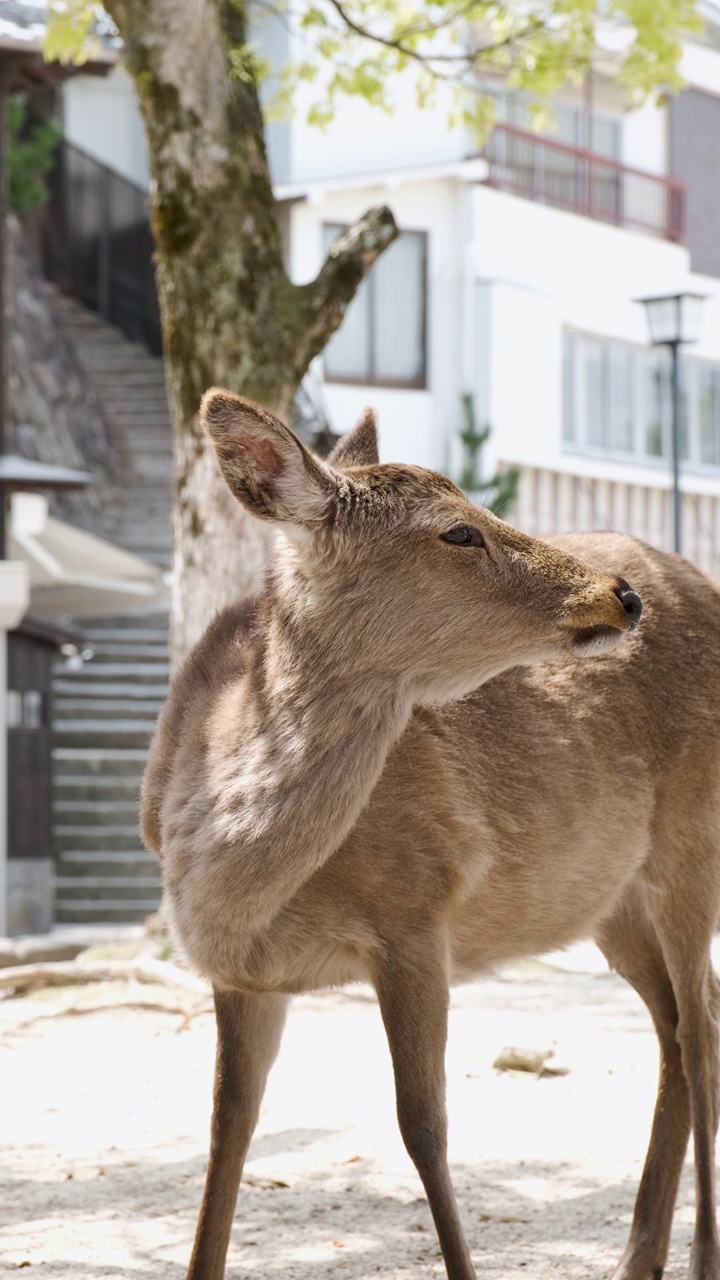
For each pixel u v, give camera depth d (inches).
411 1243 169.3
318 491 135.7
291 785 135.3
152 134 337.1
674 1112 166.7
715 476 962.7
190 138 332.5
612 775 161.6
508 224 844.6
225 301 332.5
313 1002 303.9
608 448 904.3
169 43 333.4
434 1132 141.1
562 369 876.6
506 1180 190.7
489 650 138.7
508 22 416.2
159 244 339.3
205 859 136.9
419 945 143.6
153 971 315.6
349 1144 206.5
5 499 498.9
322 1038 273.0
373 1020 288.8
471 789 150.4
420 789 145.3
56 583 548.4
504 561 137.7
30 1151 206.4
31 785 539.8
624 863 163.9
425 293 822.5
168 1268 161.6
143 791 154.1
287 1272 160.6
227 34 341.4
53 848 550.6
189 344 334.3
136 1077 248.4
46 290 846.5
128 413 830.5
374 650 137.3
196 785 141.3
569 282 875.4
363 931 142.2
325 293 338.0
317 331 338.0
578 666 163.8
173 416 340.2
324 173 818.8
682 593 172.7
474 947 156.2
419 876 143.7
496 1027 279.6
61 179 906.7
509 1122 217.2
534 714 158.7
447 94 832.3
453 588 137.0
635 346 923.4
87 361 864.3
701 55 971.3
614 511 902.4
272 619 142.3
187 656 159.2
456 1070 247.9
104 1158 202.7
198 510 333.4
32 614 589.9
